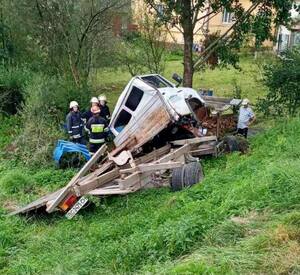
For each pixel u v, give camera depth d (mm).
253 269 4836
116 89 24188
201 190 8320
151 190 9828
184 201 7922
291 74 13953
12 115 16469
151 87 11562
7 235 8031
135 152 10883
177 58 30188
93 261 6520
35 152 12344
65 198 8969
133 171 9625
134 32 20422
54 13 18000
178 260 5629
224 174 9109
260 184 7027
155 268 5496
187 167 9719
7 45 19891
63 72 18562
